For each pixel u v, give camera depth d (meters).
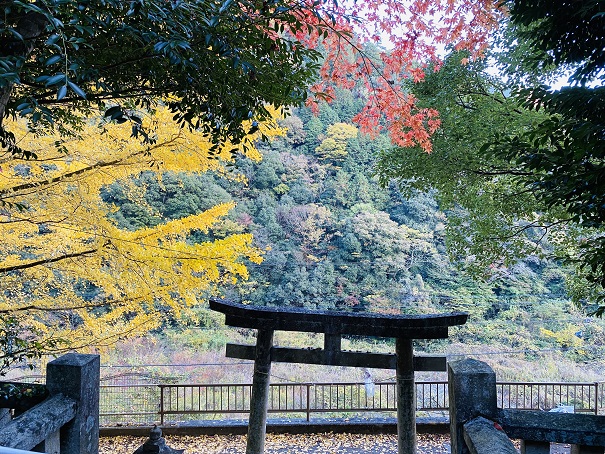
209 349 15.26
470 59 5.81
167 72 1.80
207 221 5.72
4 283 5.65
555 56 3.25
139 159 4.83
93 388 2.39
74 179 4.80
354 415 10.25
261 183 20.80
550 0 2.95
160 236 5.41
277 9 1.66
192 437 6.72
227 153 4.59
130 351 13.88
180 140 4.64
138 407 9.13
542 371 14.03
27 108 1.26
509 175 6.02
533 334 15.93
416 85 6.30
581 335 15.70
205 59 1.67
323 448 6.34
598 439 1.87
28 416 1.93
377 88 4.30
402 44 4.16
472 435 1.86
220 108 1.94
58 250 5.90
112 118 1.46
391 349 16.34
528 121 5.24
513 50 5.66
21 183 4.99
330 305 18.00
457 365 2.20
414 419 4.08
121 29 1.39
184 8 1.45
